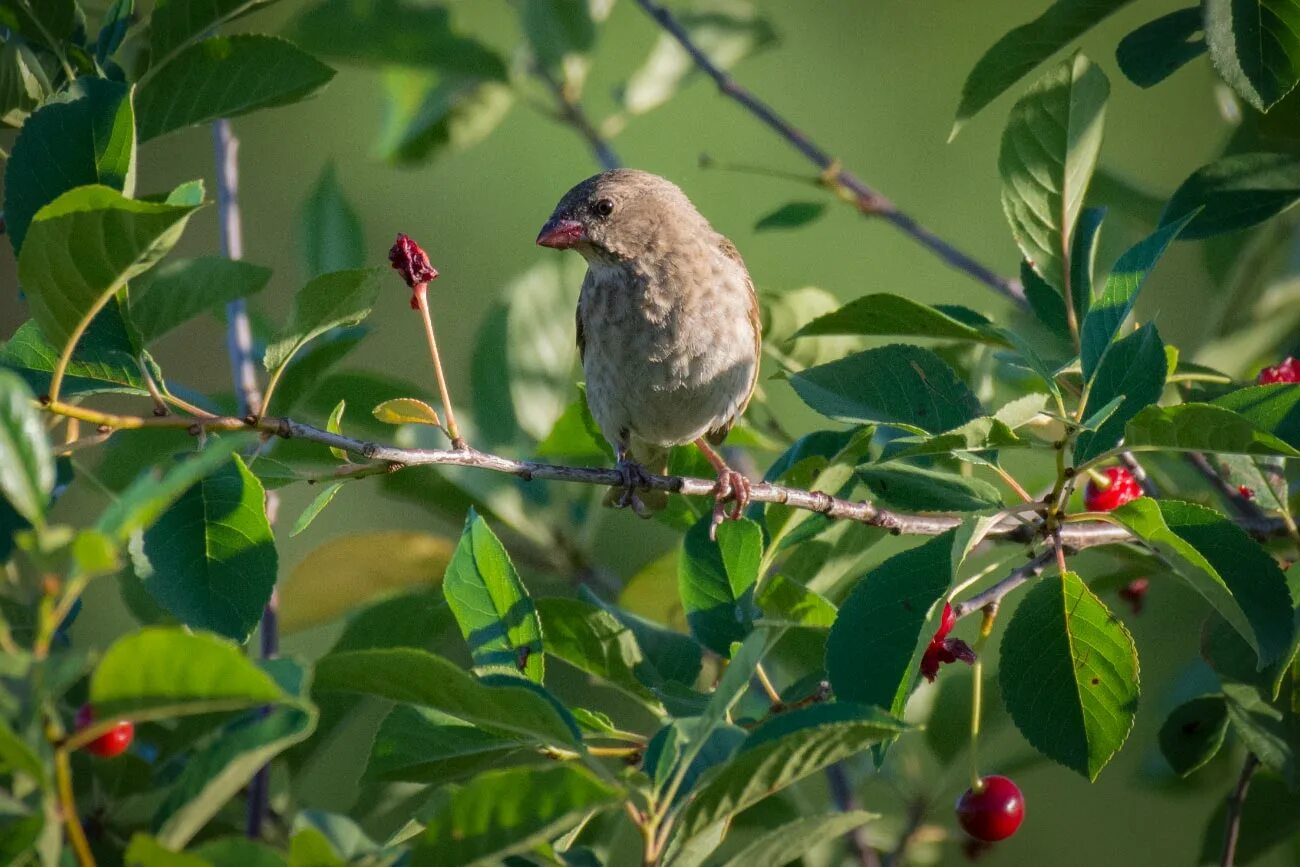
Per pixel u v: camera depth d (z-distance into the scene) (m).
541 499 11.76
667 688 7.21
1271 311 10.95
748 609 7.54
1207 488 9.80
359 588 10.59
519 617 6.59
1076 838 14.73
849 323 7.75
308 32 12.61
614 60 19.03
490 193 19.77
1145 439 6.61
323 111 20.92
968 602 7.24
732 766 5.39
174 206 5.72
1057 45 8.62
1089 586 8.95
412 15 12.65
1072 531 7.96
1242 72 7.86
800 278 18.48
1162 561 8.44
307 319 6.69
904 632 6.68
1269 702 7.97
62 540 4.59
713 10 13.77
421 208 19.91
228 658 4.44
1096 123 8.49
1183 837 14.59
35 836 4.62
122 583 9.34
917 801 10.45
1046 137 8.50
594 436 10.69
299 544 17.62
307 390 9.86
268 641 9.18
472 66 12.83
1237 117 11.01
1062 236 8.62
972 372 10.30
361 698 8.59
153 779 7.41
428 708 5.81
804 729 5.25
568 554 11.71
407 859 5.30
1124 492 8.73
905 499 7.49
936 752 10.23
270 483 7.05
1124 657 7.13
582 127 13.34
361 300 6.73
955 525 7.34
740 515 8.04
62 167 6.64
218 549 6.64
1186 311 15.98
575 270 12.23
